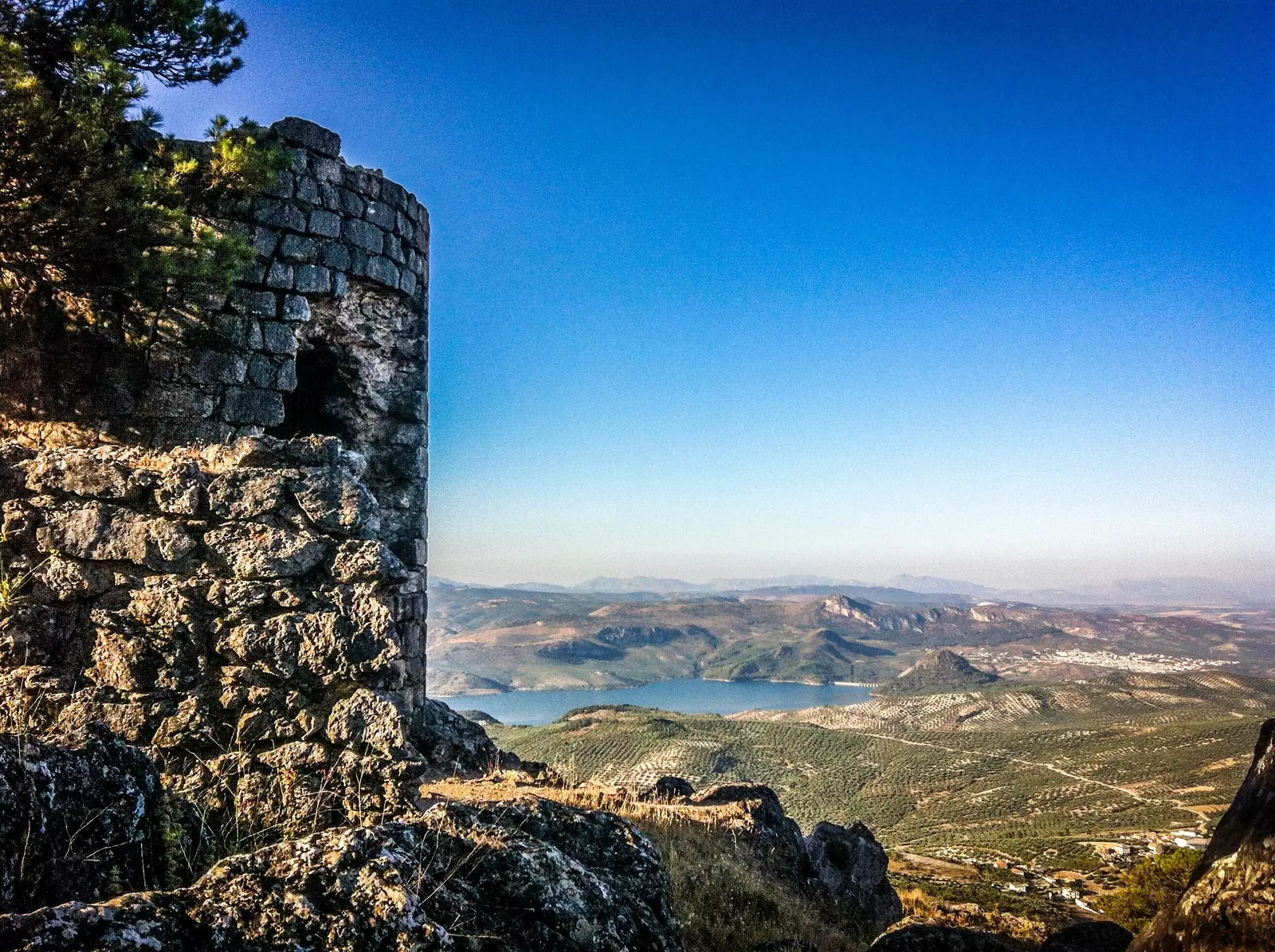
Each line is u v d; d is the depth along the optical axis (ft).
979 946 24.08
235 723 15.29
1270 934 11.87
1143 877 66.69
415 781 15.37
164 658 15.44
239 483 16.92
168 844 11.55
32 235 25.66
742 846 39.19
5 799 9.61
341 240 36.58
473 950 9.75
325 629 15.98
